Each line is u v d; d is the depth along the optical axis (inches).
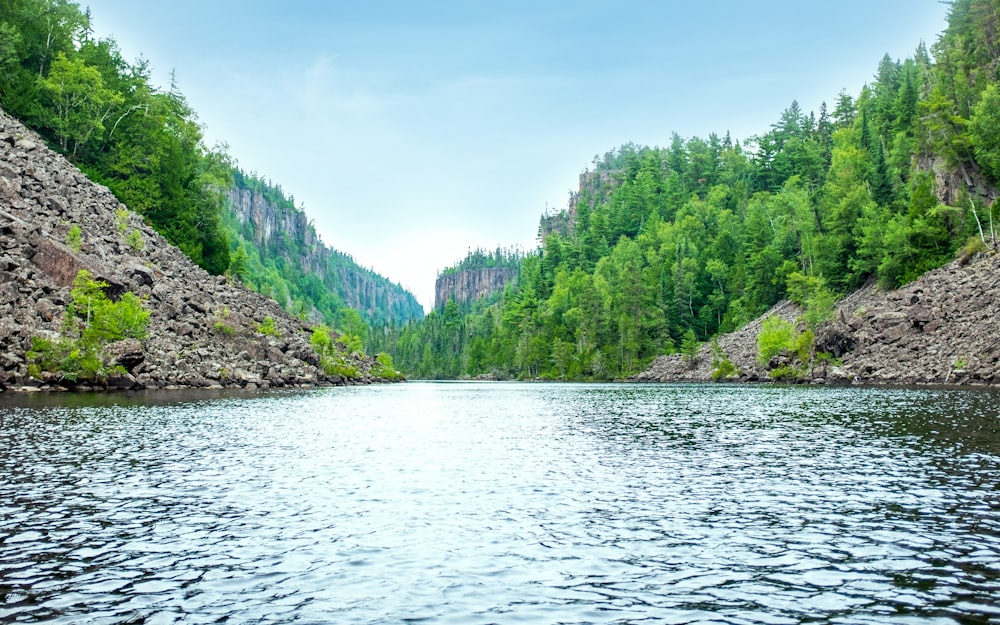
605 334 7003.0
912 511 737.0
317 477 946.7
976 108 4571.9
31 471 928.3
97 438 1246.9
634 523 696.4
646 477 962.1
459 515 729.6
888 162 5920.3
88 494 800.3
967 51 5679.1
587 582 518.3
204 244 4729.3
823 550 598.9
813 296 4884.4
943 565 554.6
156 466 993.5
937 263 4303.6
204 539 624.7
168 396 2321.6
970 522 687.7
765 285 6136.8
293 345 3964.1
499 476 971.3
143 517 701.9
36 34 4192.9
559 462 1106.7
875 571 541.6
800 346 4323.3
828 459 1103.0
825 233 5969.5
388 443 1344.7
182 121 5113.2
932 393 2610.7
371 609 459.5
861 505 769.6
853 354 3998.5
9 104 3737.7
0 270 2397.9
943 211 4498.0
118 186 3998.5
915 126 5506.9
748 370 4894.2
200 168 5157.5
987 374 3070.9
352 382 4694.9
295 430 1524.4
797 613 455.8
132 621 433.7
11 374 2145.7
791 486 885.8
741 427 1622.8
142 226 3747.5
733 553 592.4
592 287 7194.9
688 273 7071.9
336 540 628.1
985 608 463.2
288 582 513.0
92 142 4111.7
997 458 1072.2
